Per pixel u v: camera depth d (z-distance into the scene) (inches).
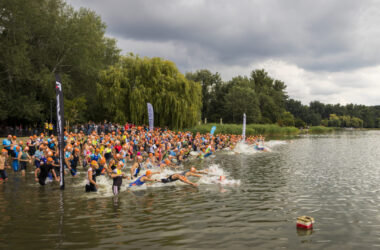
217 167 677.3
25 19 1250.6
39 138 719.7
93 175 421.7
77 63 1514.5
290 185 479.2
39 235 254.1
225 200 380.8
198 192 427.2
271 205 358.0
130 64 1587.1
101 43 1845.5
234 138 1233.4
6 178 505.4
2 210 328.5
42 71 1334.9
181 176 479.5
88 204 357.4
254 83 3959.2
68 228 272.1
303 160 812.0
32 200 372.8
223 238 250.1
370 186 473.1
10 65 1202.6
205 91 3452.3
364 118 6825.8
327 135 2625.5
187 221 294.7
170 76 1583.4
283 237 254.4
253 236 255.6
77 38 1467.8
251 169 649.0
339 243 242.4
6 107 1282.0
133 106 1451.8
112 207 344.5
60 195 400.8
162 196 401.1
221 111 3425.2
